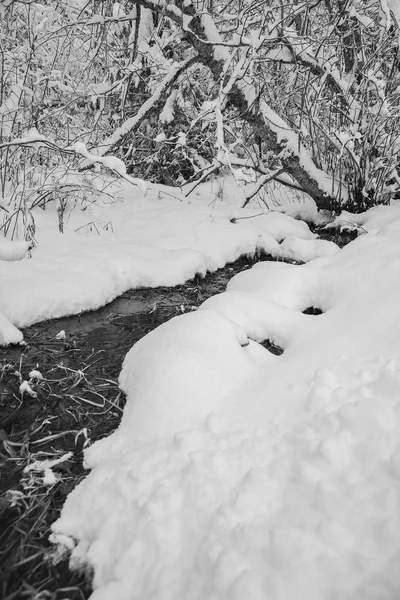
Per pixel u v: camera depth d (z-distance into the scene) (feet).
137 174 22.88
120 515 5.95
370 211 17.52
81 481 6.77
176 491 5.96
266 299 11.05
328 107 18.21
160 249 14.30
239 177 13.85
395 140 16.88
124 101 19.57
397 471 5.61
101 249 13.52
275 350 10.04
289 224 17.16
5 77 17.74
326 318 10.25
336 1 17.25
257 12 17.16
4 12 16.25
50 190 14.74
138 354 8.91
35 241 13.44
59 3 19.58
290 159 17.43
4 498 6.66
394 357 8.14
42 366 9.62
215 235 15.44
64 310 11.36
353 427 6.32
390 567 4.84
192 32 15.06
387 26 14.62
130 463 6.55
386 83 17.06
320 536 5.13
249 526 5.32
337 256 12.53
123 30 22.30
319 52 17.60
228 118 19.40
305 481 5.75
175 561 5.30
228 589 4.79
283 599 4.63
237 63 16.08
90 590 5.44
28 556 5.86
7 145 13.58
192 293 13.06
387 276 10.75
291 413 7.05
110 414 8.27
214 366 8.18
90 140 19.04
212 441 6.66
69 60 21.31
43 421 8.12
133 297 12.65
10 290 11.00
